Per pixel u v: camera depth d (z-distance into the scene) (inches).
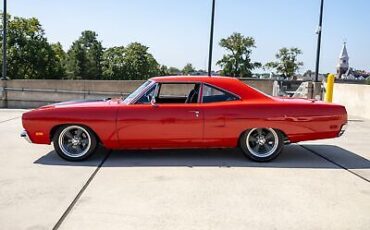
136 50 3538.4
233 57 1611.7
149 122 234.8
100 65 3710.6
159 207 162.9
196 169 223.9
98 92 630.5
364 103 495.5
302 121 239.9
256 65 1633.9
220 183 196.9
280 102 243.6
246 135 239.8
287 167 231.9
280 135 242.2
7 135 333.4
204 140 239.3
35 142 240.4
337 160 252.2
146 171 218.5
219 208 162.4
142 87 248.2
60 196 175.5
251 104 239.8
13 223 146.2
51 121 234.8
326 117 241.9
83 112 234.7
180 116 235.6
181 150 274.1
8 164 232.5
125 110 235.5
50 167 226.1
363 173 220.5
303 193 183.2
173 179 203.2
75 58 3609.7
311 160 251.4
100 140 238.5
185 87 279.0
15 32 2258.9
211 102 241.0
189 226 144.5
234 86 244.2
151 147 241.6
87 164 233.6
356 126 419.2
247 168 227.8
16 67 2210.9
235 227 144.0
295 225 146.5
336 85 574.9
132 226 144.2
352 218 153.9
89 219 150.3
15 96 598.5
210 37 581.9
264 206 165.5
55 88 651.5
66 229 141.3
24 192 180.5
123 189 185.9
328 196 179.5
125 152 266.4
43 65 2306.8
